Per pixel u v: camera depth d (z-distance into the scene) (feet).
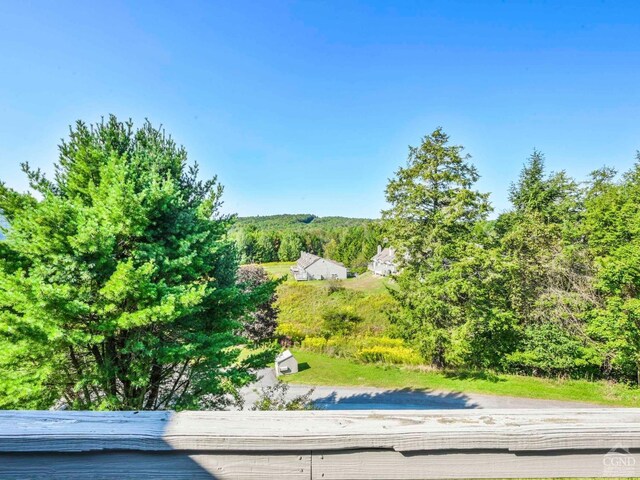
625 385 43.80
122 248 18.97
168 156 24.03
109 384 18.62
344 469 3.34
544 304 49.11
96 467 3.29
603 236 46.16
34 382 16.26
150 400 21.48
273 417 3.58
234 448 3.30
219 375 20.80
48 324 15.35
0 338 15.93
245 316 25.08
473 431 3.35
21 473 3.26
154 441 3.28
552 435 3.36
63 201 18.60
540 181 67.10
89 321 17.61
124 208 17.26
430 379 47.75
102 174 18.72
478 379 47.09
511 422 3.47
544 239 54.44
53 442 3.25
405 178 48.52
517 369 49.52
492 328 45.60
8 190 19.52
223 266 24.54
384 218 50.52
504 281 48.55
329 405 39.91
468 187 46.50
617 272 40.09
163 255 19.15
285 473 3.32
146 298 16.88
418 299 46.52
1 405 15.61
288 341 65.31
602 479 3.37
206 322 22.54
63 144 21.81
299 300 96.07
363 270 173.27
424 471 3.34
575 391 42.70
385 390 44.47
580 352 45.85
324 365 54.44
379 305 81.00
